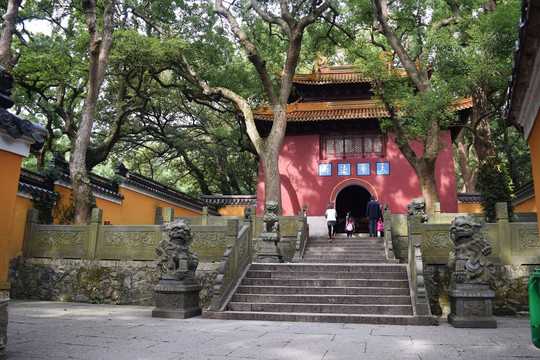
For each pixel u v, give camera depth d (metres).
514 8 12.87
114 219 18.02
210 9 22.12
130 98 25.81
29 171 13.70
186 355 5.01
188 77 22.20
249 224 12.05
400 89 15.73
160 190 21.88
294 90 25.25
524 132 6.03
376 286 10.12
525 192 20.12
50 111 21.94
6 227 5.11
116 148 29.53
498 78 14.18
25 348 5.29
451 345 5.79
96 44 13.88
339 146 23.22
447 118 16.08
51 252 12.38
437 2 18.36
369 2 18.53
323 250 15.08
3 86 5.10
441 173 21.50
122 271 11.62
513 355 5.11
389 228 14.13
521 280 10.16
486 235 10.56
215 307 9.01
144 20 22.28
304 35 25.19
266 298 9.66
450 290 8.12
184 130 29.81
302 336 6.51
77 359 4.73
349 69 25.12
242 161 33.00
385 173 22.27
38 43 18.55
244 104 20.34
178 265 9.05
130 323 7.71
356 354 5.15
